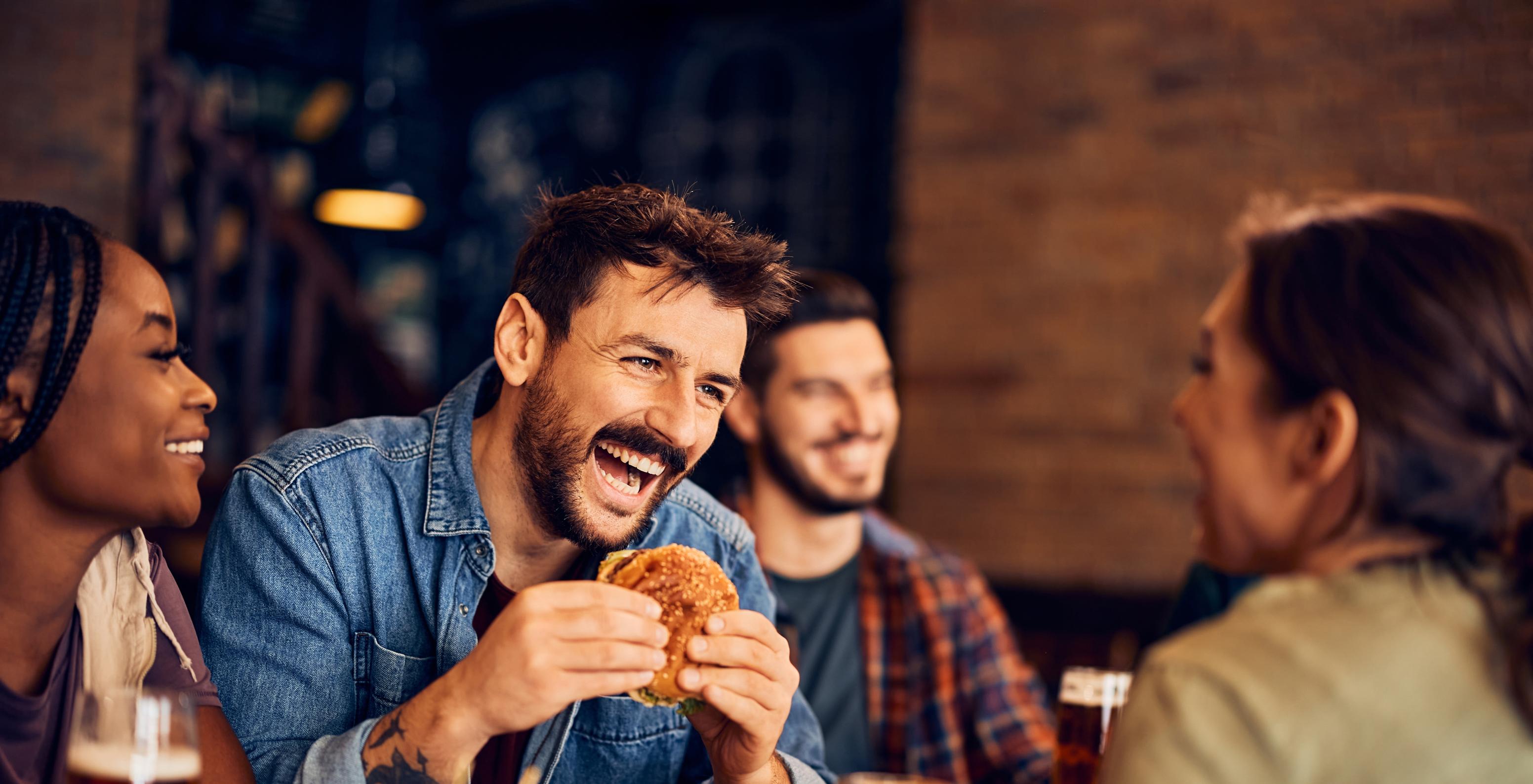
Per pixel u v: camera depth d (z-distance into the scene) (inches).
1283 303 33.4
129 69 164.6
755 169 212.7
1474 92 138.5
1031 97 162.4
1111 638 149.6
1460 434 31.1
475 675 37.5
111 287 33.9
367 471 48.7
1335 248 33.1
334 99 231.1
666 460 44.7
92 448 33.8
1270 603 32.5
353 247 234.5
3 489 33.7
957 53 167.5
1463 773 29.0
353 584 47.0
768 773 44.7
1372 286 31.9
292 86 226.7
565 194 48.4
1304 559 34.2
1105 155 157.8
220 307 183.8
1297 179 147.1
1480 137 138.2
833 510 72.8
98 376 33.7
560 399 44.5
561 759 50.0
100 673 38.2
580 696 37.1
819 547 74.4
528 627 37.1
